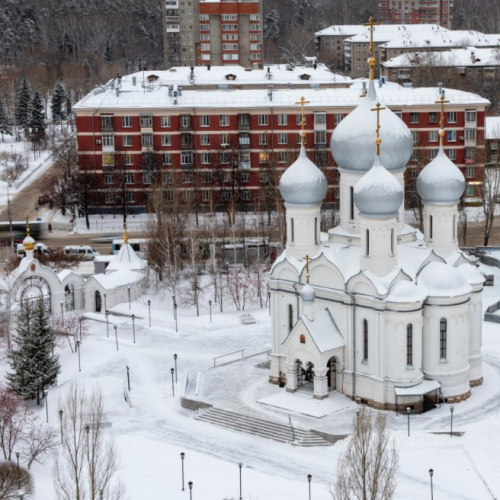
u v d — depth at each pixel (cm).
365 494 8488
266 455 10538
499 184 19612
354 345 11425
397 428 10762
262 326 14525
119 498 9319
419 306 11112
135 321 14838
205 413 11569
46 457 10406
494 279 16262
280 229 17450
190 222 16162
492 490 9394
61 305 14938
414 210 19475
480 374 11962
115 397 12112
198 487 9719
